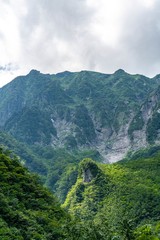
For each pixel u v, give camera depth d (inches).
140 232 2316.7
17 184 3833.7
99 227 2527.1
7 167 4074.8
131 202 7716.5
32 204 3735.2
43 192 4109.3
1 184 3649.1
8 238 2755.9
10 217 3112.7
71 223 2824.8
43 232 3206.2
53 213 3769.7
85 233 2513.5
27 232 3041.3
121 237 2278.5
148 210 7170.3
